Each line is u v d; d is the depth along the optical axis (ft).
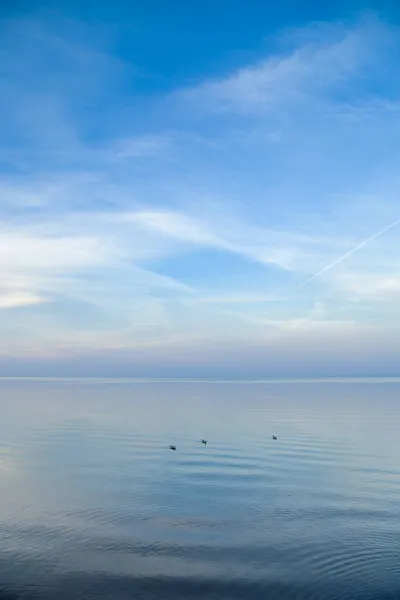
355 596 99.91
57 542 127.34
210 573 110.22
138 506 157.58
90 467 214.90
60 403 543.39
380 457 228.84
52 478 195.11
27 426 346.95
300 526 138.92
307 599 99.30
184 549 123.24
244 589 103.24
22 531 135.03
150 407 490.49
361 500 162.40
